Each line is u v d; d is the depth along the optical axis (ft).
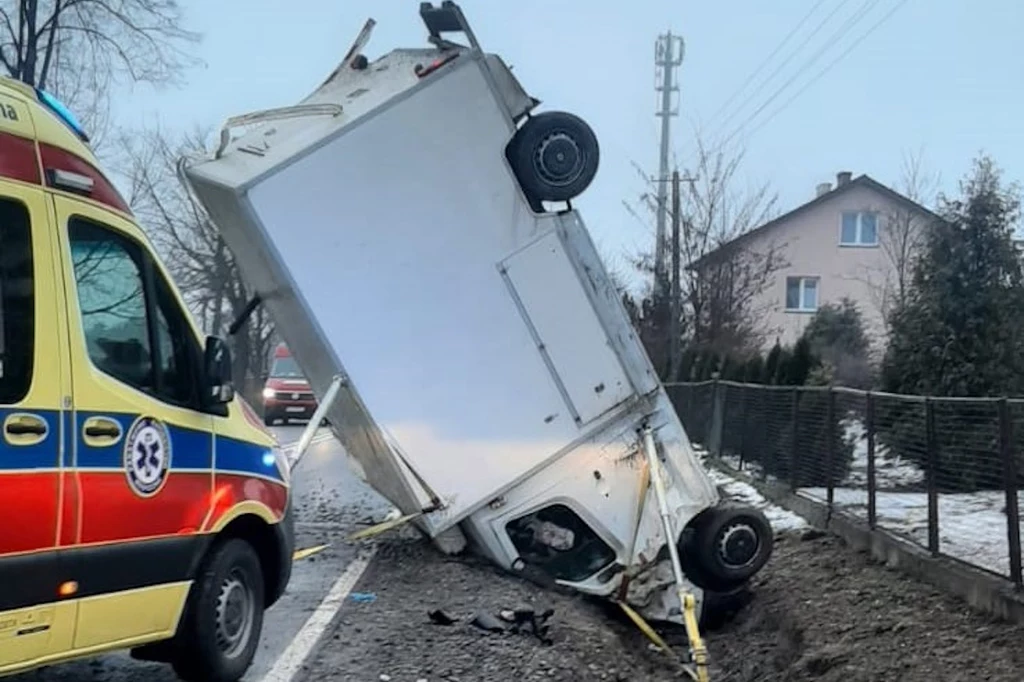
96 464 15.94
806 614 26.30
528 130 27.45
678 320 97.45
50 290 15.58
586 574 29.17
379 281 27.09
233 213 27.43
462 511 27.81
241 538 20.06
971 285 47.80
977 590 23.65
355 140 26.84
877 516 31.99
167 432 17.62
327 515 39.24
